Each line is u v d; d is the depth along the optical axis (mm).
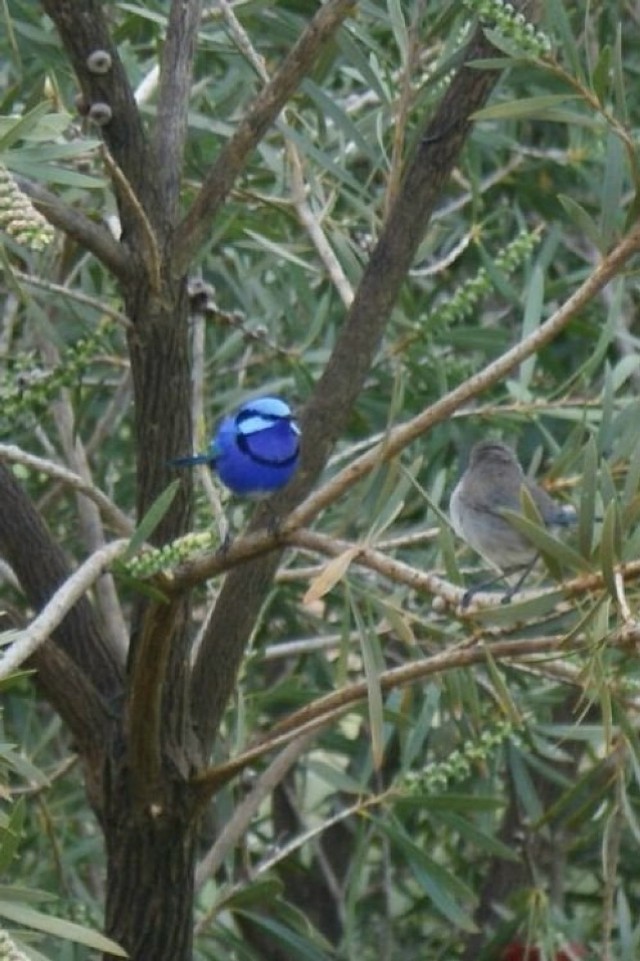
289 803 12672
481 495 8508
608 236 7031
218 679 8242
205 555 7562
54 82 9031
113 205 9570
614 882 8602
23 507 8406
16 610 9602
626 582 6664
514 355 7059
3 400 8875
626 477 7699
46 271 10219
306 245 10820
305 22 10156
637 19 11391
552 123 12328
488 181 11492
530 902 9805
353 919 9742
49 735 10531
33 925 6336
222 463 8109
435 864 9133
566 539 8516
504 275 9797
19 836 6375
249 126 7711
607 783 8688
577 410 9633
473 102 8055
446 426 10727
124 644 9500
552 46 7668
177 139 8125
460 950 12242
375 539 7016
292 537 6891
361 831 9578
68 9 7715
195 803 8055
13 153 7000
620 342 11281
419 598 10297
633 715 8227
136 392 7957
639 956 9297
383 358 10227
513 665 8359
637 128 11875
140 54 11641
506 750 10227
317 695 9789
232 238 10609
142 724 7688
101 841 10609
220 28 10625
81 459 10055
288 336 11758
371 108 11508
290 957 10844
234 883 9805
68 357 9047
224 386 11820
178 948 8242
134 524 8719
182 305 7910
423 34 9664
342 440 11648
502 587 9508
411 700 9867
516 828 11641
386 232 8188
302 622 11570
